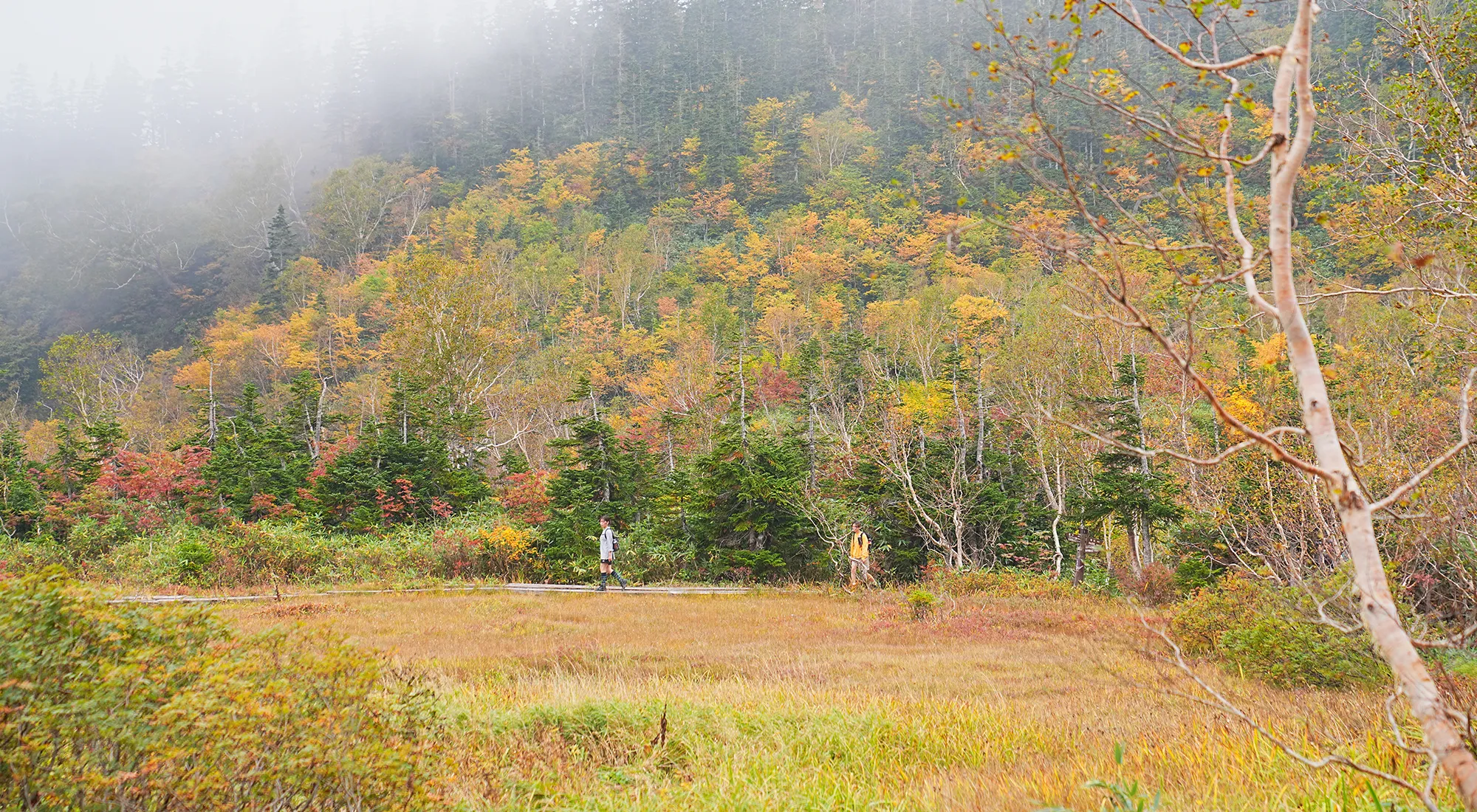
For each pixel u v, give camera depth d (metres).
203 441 39.69
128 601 5.54
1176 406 26.19
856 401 47.12
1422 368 13.23
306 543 26.61
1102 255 3.62
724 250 96.19
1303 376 3.50
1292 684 10.38
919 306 60.84
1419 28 9.62
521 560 27.67
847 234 95.19
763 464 29.09
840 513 27.89
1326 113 9.96
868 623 18.11
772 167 121.50
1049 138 3.70
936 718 8.73
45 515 30.22
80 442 34.56
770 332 67.62
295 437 44.44
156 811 4.69
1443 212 9.21
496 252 93.75
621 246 92.94
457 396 45.56
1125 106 3.93
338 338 84.75
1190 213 3.75
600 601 21.62
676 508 29.70
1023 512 29.83
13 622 4.77
